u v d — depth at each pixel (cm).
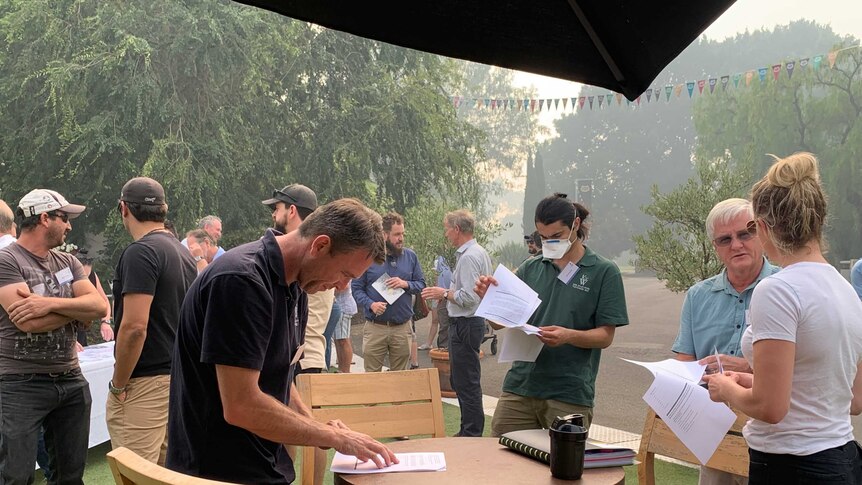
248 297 192
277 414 201
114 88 1402
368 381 303
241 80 1545
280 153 1695
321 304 430
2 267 347
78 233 1589
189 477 132
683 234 629
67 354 360
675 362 255
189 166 1430
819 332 185
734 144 3666
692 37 142
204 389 204
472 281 547
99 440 500
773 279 191
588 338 332
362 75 1741
